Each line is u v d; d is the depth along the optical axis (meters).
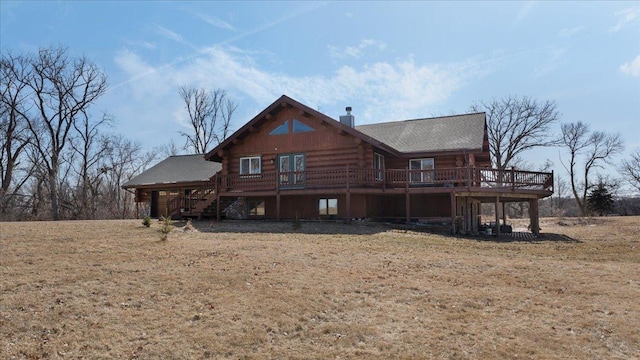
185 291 8.32
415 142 23.89
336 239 15.22
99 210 39.94
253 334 6.64
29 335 6.36
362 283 9.27
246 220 22.69
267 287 8.70
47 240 13.13
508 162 49.97
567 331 6.96
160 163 34.03
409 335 6.73
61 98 38.28
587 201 45.88
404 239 15.79
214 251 11.89
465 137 23.14
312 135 22.91
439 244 15.20
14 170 38.69
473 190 19.16
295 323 7.08
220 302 7.82
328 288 8.80
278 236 15.91
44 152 38.16
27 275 8.93
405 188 20.48
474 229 20.88
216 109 51.56
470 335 6.77
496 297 8.59
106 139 47.91
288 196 23.11
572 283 9.66
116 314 7.17
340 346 6.34
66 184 40.50
